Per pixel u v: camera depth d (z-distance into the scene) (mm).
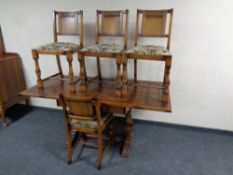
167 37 1945
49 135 2330
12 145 2141
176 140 2238
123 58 1679
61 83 2195
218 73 2119
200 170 1802
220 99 2213
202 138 2277
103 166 1844
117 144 2158
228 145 2152
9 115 2805
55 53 1877
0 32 2674
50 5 2363
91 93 1876
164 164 1874
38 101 2914
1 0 2498
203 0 1920
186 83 2250
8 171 1787
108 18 2059
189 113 2367
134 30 2197
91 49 1790
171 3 2010
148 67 2289
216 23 1959
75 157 1966
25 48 2676
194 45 2086
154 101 1691
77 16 2125
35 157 1964
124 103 1653
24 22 2535
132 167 1836
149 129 2457
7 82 2541
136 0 2092
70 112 1688
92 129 1740
